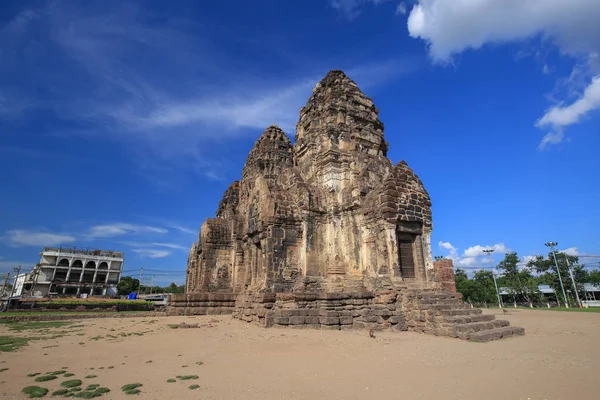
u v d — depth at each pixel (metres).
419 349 11.57
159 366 9.47
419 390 7.09
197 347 12.44
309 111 28.39
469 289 73.06
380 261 19.12
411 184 20.67
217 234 32.59
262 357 10.45
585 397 6.62
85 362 10.13
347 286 20.20
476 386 7.34
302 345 12.44
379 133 27.47
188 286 36.97
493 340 13.66
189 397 6.74
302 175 27.11
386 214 19.27
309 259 22.00
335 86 27.61
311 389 7.19
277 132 38.19
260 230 22.66
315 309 18.11
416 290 17.86
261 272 22.66
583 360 9.83
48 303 40.00
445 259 23.97
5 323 23.11
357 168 24.25
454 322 14.89
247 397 6.71
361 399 6.58
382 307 17.27
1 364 9.95
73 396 6.94
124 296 84.44
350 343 12.78
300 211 22.88
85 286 82.69
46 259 83.00
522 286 67.81
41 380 8.10
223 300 29.27
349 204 22.20
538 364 9.34
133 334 16.41
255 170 35.12
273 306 19.64
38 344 13.63
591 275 76.06
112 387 7.50
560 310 43.44
